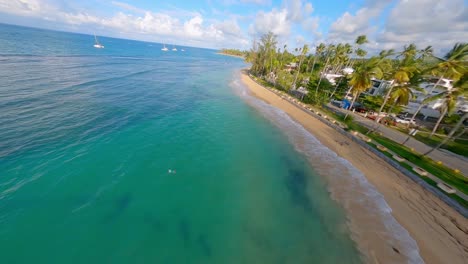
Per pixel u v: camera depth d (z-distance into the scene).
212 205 14.28
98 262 9.78
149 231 11.72
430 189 17.28
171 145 21.22
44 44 90.25
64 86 33.38
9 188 12.82
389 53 29.81
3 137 17.27
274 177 18.17
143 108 30.05
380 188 17.52
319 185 17.47
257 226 13.02
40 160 15.68
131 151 19.03
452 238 12.92
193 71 77.31
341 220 13.89
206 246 11.30
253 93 52.09
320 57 81.94
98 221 11.78
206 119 29.75
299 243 12.05
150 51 161.38
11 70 37.47
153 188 15.03
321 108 40.78
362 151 24.11
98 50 105.12
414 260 11.38
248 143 24.08
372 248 11.95
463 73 21.69
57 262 9.53
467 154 25.23
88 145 18.72
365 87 30.44
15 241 10.10
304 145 24.89
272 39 75.81
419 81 25.95
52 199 12.66
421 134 30.97
